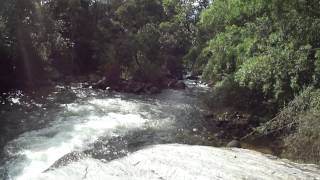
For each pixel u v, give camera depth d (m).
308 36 14.73
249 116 20.17
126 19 46.78
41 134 16.38
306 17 14.79
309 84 14.41
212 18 18.84
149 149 13.58
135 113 22.00
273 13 15.88
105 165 12.02
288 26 15.14
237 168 11.27
